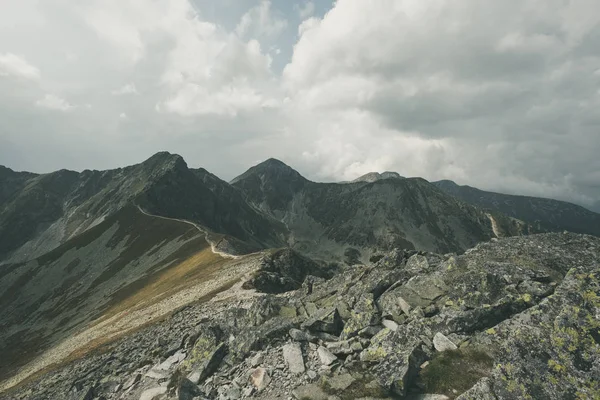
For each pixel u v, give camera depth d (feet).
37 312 385.91
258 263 187.21
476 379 40.70
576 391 32.53
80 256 497.05
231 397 50.60
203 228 461.37
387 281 68.18
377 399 40.50
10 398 105.70
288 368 52.39
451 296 55.93
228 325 75.00
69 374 99.55
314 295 81.71
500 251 66.08
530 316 40.65
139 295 249.75
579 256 59.31
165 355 75.41
